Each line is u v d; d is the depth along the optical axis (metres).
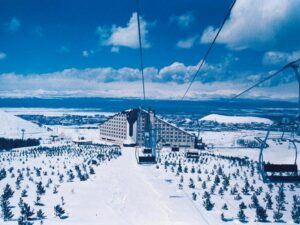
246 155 166.88
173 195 69.12
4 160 116.94
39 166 103.31
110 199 62.34
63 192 66.81
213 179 90.75
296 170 25.22
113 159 123.56
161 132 181.88
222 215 53.62
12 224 44.16
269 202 63.12
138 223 48.06
